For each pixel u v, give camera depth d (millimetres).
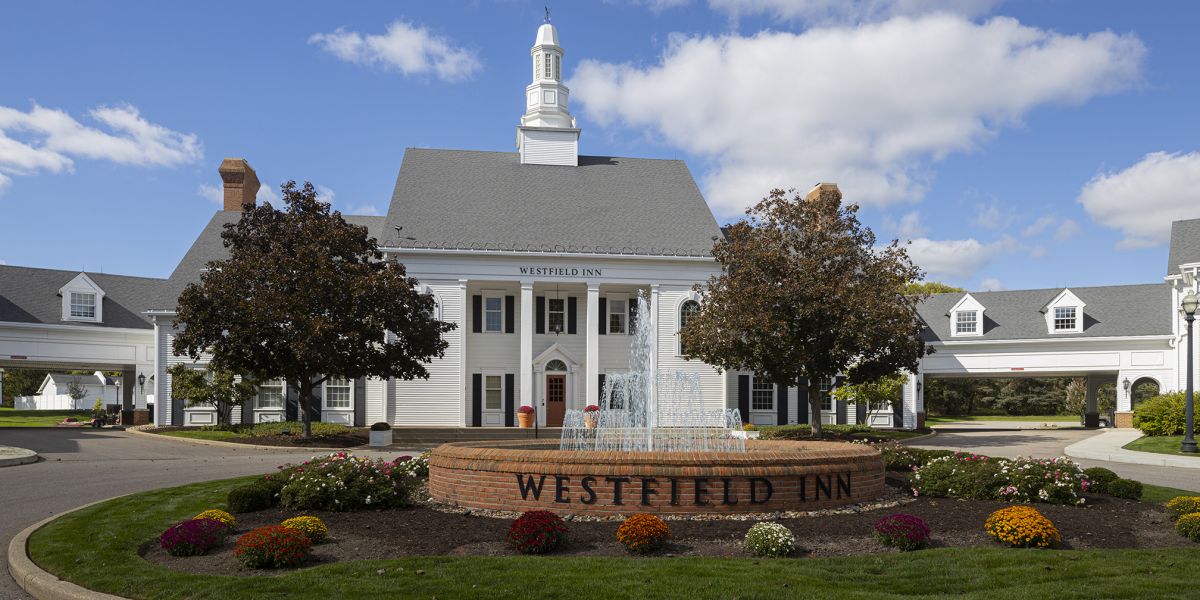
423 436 38094
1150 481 20922
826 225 34281
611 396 43438
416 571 9672
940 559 10359
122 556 10906
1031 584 9273
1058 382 76750
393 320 32438
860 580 9469
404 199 44594
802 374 35000
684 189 48312
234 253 32844
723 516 13102
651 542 10969
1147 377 43938
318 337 29938
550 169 48688
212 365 32469
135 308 46688
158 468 23109
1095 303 47156
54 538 12133
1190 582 9234
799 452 14438
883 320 31344
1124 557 10391
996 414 77875
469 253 41656
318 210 33312
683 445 19812
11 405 92312
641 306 40625
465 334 42281
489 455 14109
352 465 14773
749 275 33781
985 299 50031
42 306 43531
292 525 11523
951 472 15562
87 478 20672
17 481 19984
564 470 13312
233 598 8719
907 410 45438
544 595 8766
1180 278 42094
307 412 33844
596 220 44906
